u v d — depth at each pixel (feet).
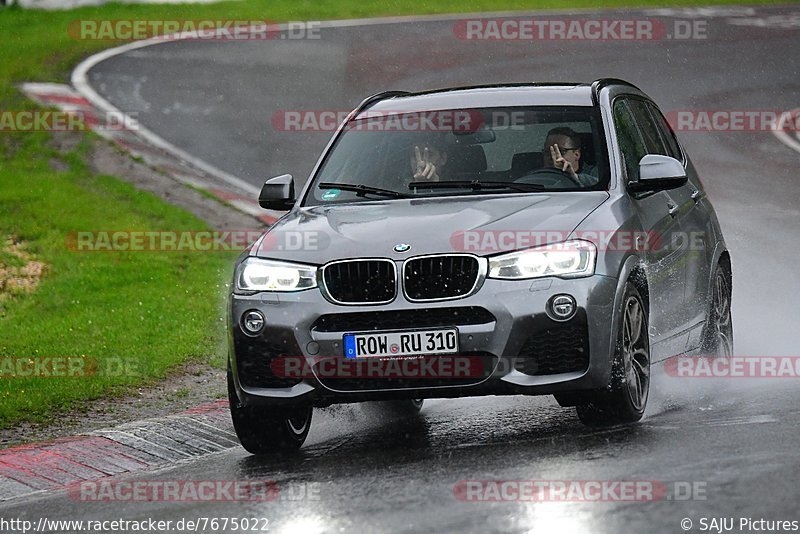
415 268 64.75
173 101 214.07
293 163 184.24
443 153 76.43
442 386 64.18
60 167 168.96
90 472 74.54
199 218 152.97
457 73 241.96
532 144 75.77
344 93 225.97
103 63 239.09
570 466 56.13
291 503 55.11
